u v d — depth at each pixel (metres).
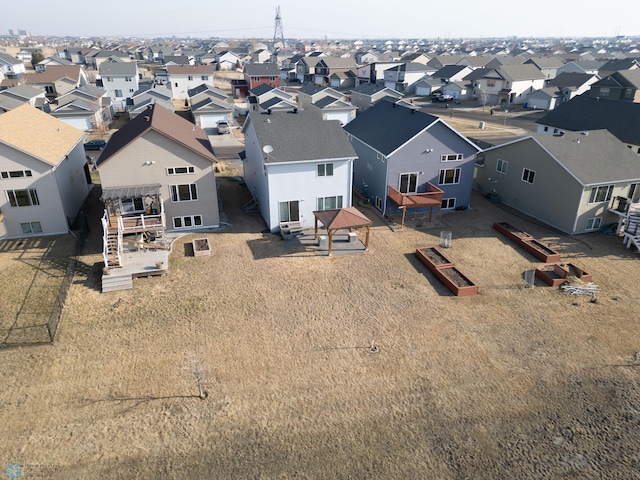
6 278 25.27
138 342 20.62
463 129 66.44
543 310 23.16
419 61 128.12
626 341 20.83
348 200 32.81
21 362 19.27
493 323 22.14
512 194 36.81
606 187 30.70
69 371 18.84
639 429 16.41
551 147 32.34
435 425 16.53
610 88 70.69
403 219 33.19
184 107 82.81
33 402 17.28
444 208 36.31
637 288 25.02
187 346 20.42
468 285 24.89
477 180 41.28
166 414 16.86
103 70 84.00
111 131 62.81
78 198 35.25
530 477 14.65
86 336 20.95
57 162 29.03
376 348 20.39
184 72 95.19
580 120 47.91
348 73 121.44
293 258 28.19
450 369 19.19
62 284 24.81
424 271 26.88
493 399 17.67
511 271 26.86
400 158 33.44
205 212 31.73
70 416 16.69
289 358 19.78
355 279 25.98
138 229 27.39
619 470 14.88
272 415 16.89
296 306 23.44
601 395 17.88
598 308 23.30
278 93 73.38
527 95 91.56
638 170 31.45
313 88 80.56
